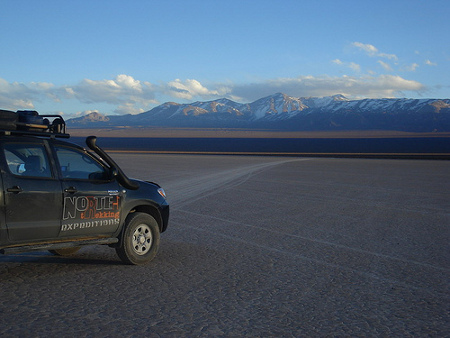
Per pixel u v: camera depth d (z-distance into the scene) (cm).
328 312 545
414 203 1564
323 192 1873
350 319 524
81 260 779
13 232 623
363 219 1234
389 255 838
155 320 508
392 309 559
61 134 700
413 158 5878
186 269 725
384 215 1306
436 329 499
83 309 538
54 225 661
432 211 1389
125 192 744
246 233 1024
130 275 687
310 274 707
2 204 611
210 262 771
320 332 485
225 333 477
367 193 1848
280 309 552
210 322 506
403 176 2750
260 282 661
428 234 1038
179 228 1075
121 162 4172
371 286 650
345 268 745
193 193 1778
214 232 1032
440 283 670
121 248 738
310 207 1446
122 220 737
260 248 880
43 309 536
